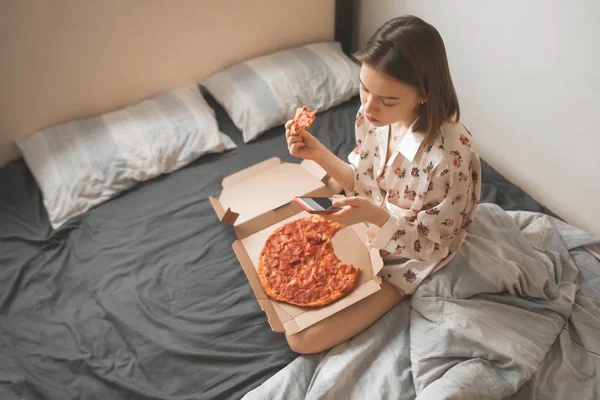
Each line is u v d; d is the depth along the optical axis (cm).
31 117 186
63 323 140
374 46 97
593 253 146
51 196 167
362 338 130
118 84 196
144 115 190
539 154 166
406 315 134
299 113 129
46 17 168
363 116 129
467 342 120
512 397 117
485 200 163
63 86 186
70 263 155
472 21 167
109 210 170
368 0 220
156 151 180
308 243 147
